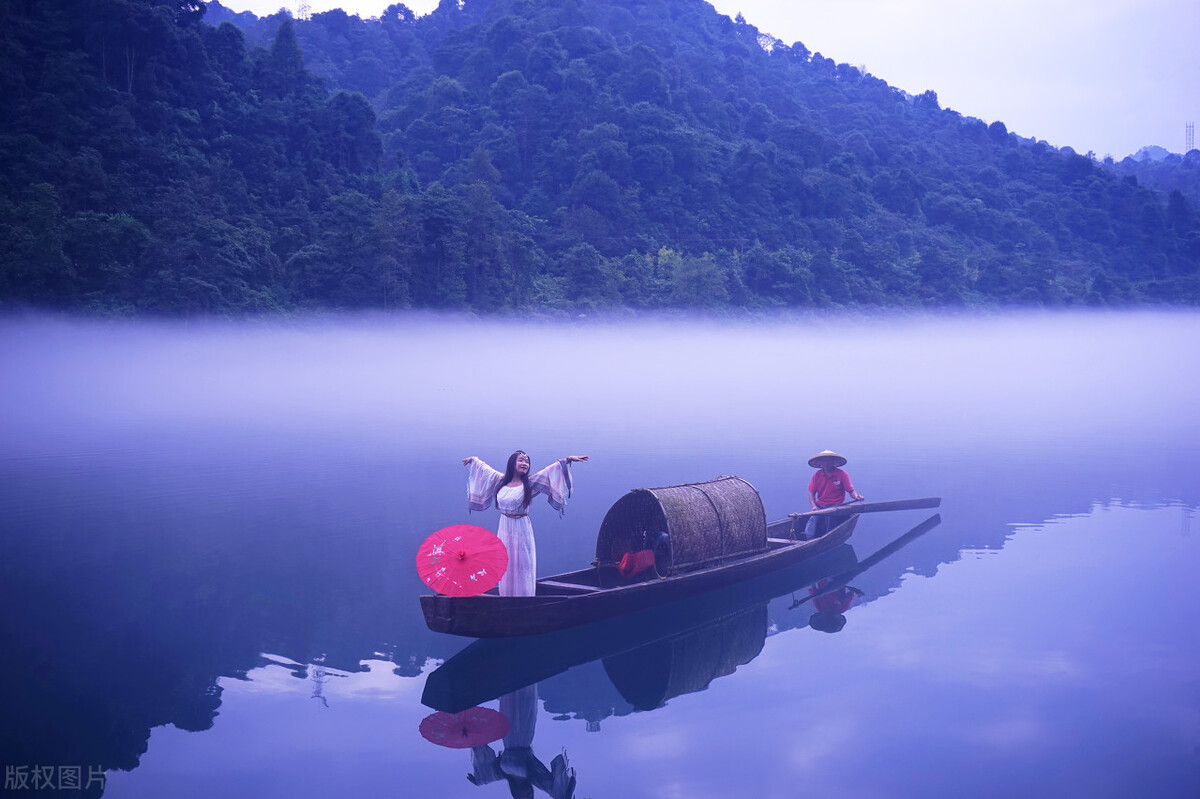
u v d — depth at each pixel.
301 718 5.99
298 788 4.89
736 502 10.40
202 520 12.62
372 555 10.55
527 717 6.07
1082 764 5.19
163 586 9.14
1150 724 5.76
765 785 4.96
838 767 5.20
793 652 7.42
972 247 158.88
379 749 5.50
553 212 125.06
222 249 65.38
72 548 10.80
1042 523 12.61
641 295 102.25
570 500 14.55
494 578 7.29
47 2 88.81
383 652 7.40
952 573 9.95
